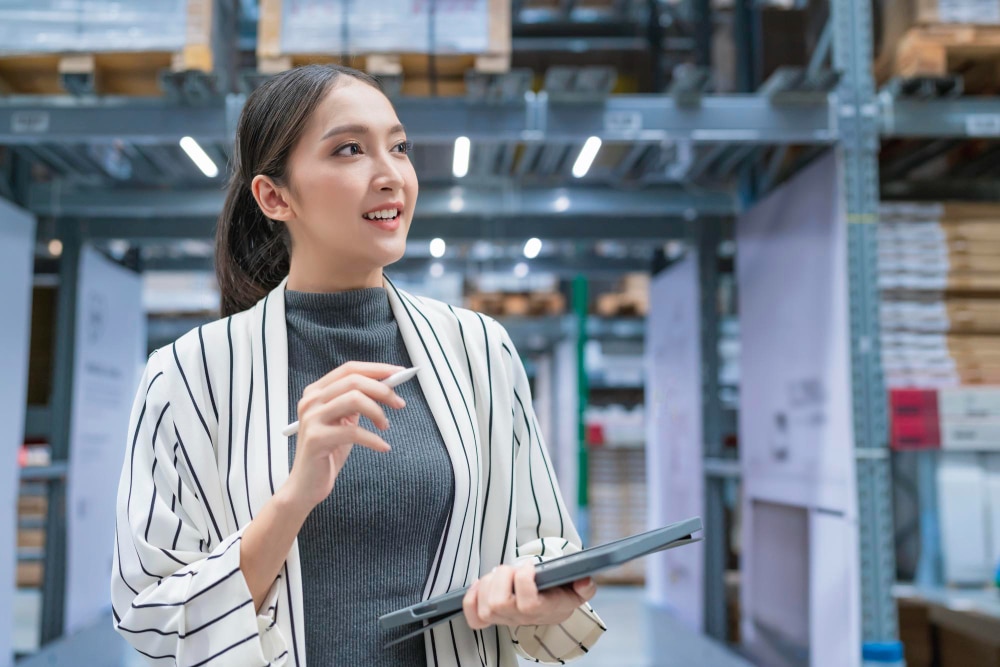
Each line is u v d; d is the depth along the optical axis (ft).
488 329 3.97
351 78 3.54
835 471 10.41
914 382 10.66
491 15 10.02
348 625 3.29
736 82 14.19
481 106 10.37
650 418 18.89
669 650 14.38
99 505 16.10
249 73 9.85
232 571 2.99
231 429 3.46
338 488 3.33
